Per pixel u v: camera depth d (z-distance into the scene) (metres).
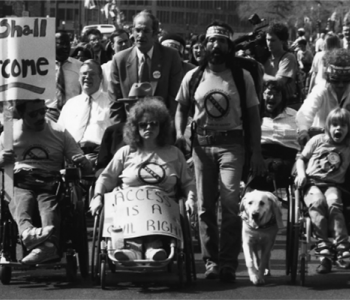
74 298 9.21
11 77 10.16
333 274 10.41
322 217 10.05
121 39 18.25
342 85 11.55
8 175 10.05
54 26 10.17
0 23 10.18
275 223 9.79
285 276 10.34
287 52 15.29
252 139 10.22
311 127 11.29
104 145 11.12
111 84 12.23
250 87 10.13
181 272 9.60
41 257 9.63
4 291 9.59
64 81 15.24
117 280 10.12
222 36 10.03
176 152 10.12
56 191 10.16
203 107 10.16
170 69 12.20
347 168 10.39
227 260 10.02
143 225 9.58
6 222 9.90
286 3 121.75
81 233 10.02
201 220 10.22
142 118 9.91
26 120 10.38
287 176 11.55
